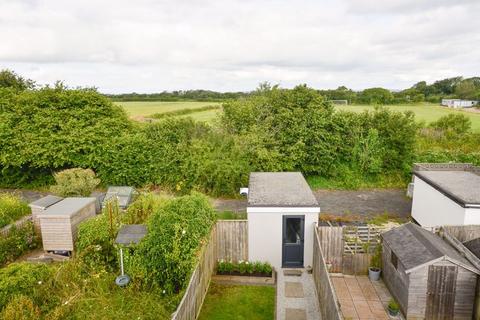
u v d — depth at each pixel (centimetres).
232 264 1327
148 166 2311
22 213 1783
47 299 988
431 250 1033
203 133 2447
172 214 1193
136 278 1123
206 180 2245
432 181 1630
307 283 1242
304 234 1317
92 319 882
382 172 2486
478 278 995
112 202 1468
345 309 1098
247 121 2591
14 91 2656
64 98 2494
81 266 1149
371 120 2548
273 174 1809
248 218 1320
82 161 2353
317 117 2438
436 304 1020
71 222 1367
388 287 1195
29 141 2325
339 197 2220
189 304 917
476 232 1289
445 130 3306
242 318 1052
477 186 1547
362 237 1291
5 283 962
